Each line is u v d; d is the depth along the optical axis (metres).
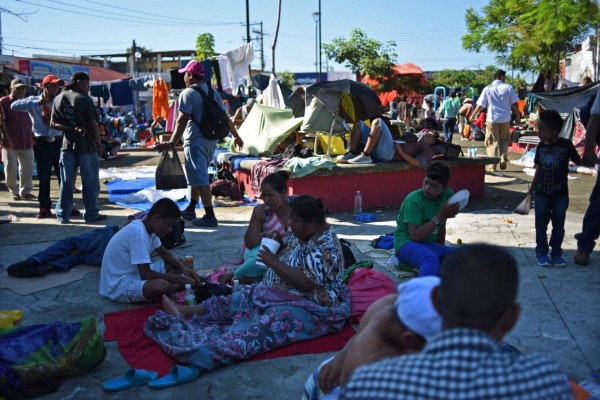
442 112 17.77
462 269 1.44
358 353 1.83
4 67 13.20
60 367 3.25
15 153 9.13
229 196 9.05
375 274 4.55
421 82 34.03
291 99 9.64
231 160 9.71
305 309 3.78
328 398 2.40
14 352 3.18
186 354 3.43
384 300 2.09
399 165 8.30
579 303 4.39
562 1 17.53
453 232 6.74
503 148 11.65
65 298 4.70
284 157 9.19
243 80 17.20
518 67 21.59
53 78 7.41
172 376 3.32
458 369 1.30
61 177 7.34
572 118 11.43
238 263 5.58
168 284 4.42
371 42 32.88
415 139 8.61
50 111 7.49
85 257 5.53
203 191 7.14
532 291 4.66
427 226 4.67
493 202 8.62
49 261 5.35
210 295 4.36
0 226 7.27
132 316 4.28
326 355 3.62
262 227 5.05
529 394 1.28
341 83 8.55
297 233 3.83
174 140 7.01
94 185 7.46
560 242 5.28
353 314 4.05
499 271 1.42
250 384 3.29
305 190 7.87
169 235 6.10
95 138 7.33
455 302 1.42
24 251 6.14
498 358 1.32
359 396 1.37
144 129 22.98
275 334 3.66
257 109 10.21
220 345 3.48
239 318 3.87
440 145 8.70
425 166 8.46
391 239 6.01
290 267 3.78
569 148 5.07
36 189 10.22
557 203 5.20
